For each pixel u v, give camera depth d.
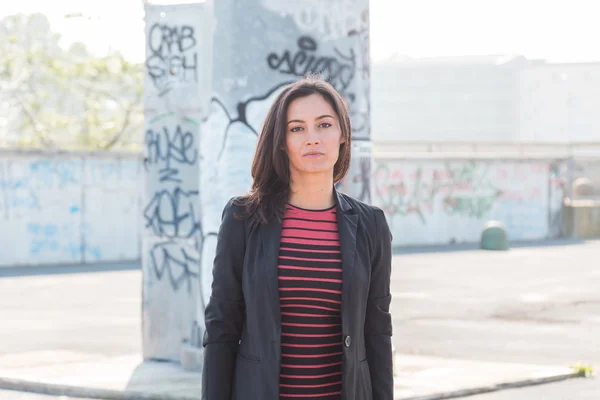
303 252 2.76
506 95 67.56
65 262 21.58
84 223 21.84
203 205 7.70
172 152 8.41
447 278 17.19
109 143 32.72
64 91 32.44
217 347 2.83
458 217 28.08
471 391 7.30
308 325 2.73
